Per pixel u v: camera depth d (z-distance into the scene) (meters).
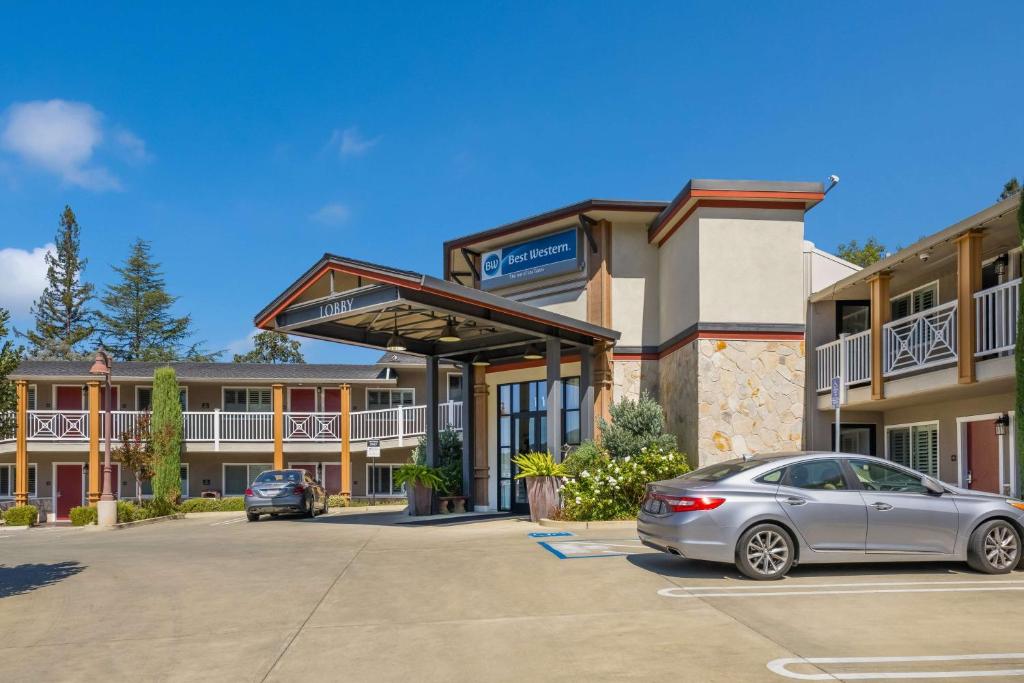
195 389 35.50
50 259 66.25
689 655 6.43
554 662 6.40
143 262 66.44
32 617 8.88
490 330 20.02
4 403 10.77
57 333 65.81
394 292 15.02
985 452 14.95
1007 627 7.14
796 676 5.80
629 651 6.62
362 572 11.13
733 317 16.88
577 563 10.99
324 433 33.44
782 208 17.17
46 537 20.02
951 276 15.81
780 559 9.52
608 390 19.70
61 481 34.28
